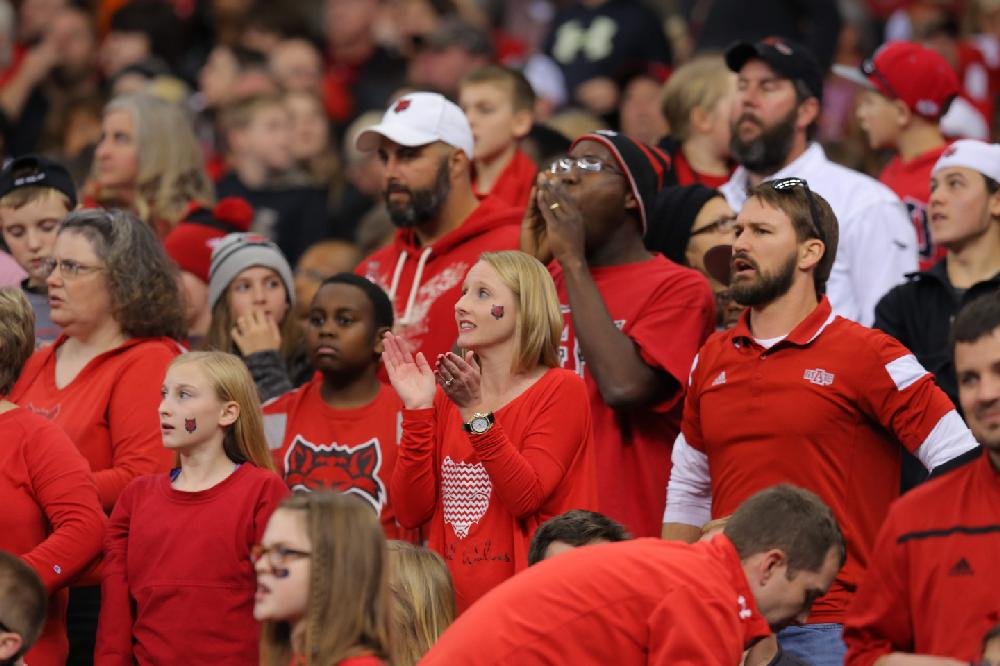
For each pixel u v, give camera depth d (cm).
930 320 2473
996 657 1559
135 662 2120
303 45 4228
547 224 2330
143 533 2109
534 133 3122
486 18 4672
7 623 1831
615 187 2352
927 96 2855
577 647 1697
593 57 3931
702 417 2150
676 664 1678
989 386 1606
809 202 2116
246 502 2097
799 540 1742
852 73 2923
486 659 1697
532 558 1956
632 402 2256
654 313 2309
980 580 1636
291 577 1645
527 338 2120
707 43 3712
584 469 2117
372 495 2317
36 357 2359
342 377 2366
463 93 2933
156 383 2280
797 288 2109
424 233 2573
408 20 4366
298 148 3803
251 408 2152
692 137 2898
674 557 1730
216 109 4150
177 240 2800
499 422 2109
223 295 2650
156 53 4369
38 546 2091
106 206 2936
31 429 2139
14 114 4209
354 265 3122
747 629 1728
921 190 2834
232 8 4509
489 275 2131
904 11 4403
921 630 1669
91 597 2280
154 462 2244
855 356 2073
